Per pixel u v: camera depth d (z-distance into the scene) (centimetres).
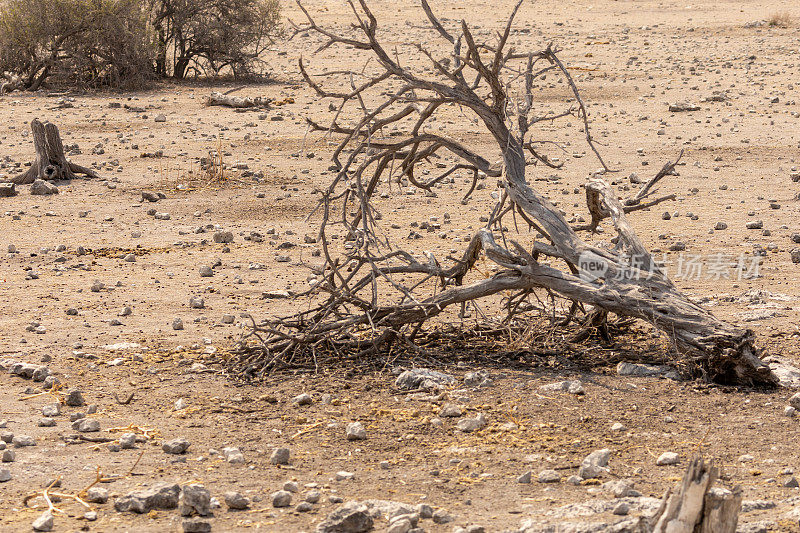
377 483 647
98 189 2000
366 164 983
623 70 3666
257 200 1891
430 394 851
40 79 3500
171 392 866
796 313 1123
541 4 5950
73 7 3428
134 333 1072
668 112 2845
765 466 671
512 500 611
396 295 1228
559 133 2567
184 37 3828
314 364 947
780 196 1862
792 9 5369
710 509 444
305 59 4147
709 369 876
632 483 621
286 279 1331
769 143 2381
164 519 584
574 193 1928
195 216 1762
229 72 3956
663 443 723
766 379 858
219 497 620
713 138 2464
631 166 2172
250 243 1565
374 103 3053
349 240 1520
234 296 1243
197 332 1077
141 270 1393
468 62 946
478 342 1014
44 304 1198
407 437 743
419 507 585
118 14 3472
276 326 1049
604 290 893
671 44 4344
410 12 5656
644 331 1038
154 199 1892
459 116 2778
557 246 930
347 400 838
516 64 3744
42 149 2064
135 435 741
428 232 1608
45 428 772
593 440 729
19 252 1502
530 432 748
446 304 958
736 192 1906
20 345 1020
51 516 565
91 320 1126
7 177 2088
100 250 1512
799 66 3612
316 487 639
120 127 2738
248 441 740
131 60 3519
